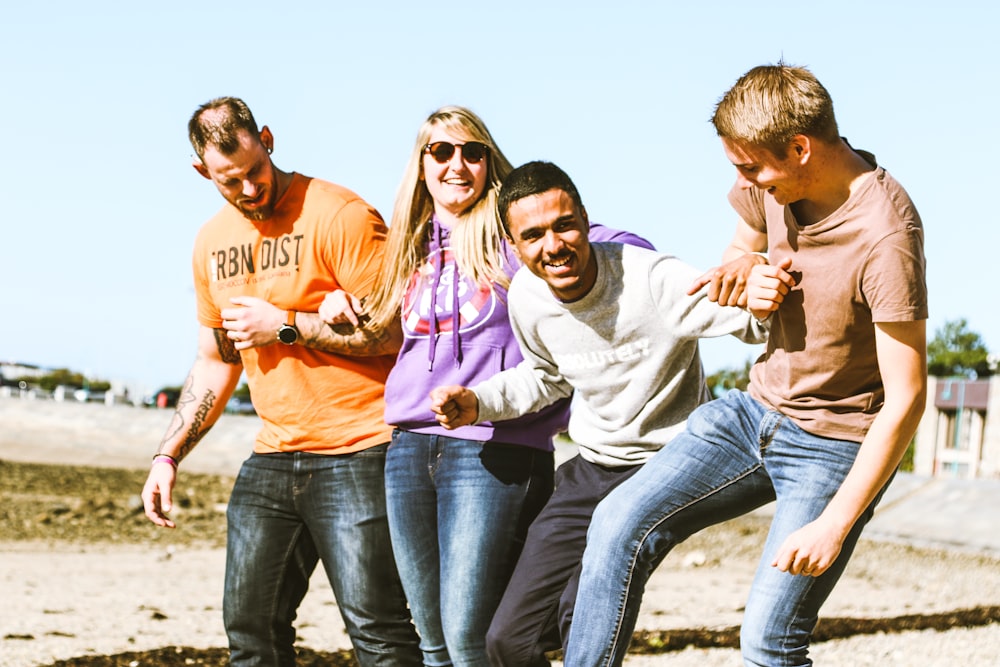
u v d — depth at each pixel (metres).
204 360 4.38
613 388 3.51
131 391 60.69
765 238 3.42
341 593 3.90
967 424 32.41
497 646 3.53
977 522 12.16
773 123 2.82
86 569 8.92
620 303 3.42
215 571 9.16
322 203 3.98
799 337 3.02
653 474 3.27
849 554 3.06
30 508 12.55
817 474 3.02
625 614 3.27
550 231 3.32
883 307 2.80
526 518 3.74
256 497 4.02
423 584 3.76
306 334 3.87
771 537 3.07
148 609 7.10
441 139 3.84
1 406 24.80
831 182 2.88
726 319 3.30
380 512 3.90
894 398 2.83
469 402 3.54
